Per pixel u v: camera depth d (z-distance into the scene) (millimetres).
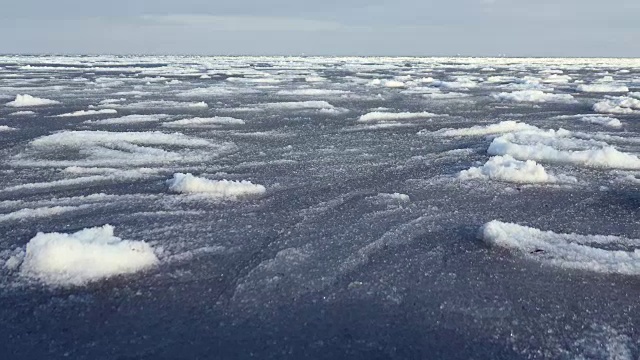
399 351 2547
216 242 3791
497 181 5395
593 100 14070
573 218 4363
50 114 10500
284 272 3332
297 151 6906
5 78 22422
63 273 3201
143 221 4215
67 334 2650
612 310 2920
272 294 3057
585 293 3098
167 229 4035
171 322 2762
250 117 10094
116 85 18547
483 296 3053
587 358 2512
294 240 3836
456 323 2787
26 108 11477
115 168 5953
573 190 5129
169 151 6844
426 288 3146
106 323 2748
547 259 3525
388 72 32000
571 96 14516
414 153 6809
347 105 12484
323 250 3666
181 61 55625
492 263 3484
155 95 14656
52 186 5223
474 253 3641
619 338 2668
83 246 3316
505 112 11297
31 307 2883
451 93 15719
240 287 3135
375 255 3600
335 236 3918
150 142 7391
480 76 27812
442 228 4102
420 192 5039
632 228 4141
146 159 6398
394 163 6238
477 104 12898
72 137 7520
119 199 4785
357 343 2604
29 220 4238
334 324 2762
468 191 5066
